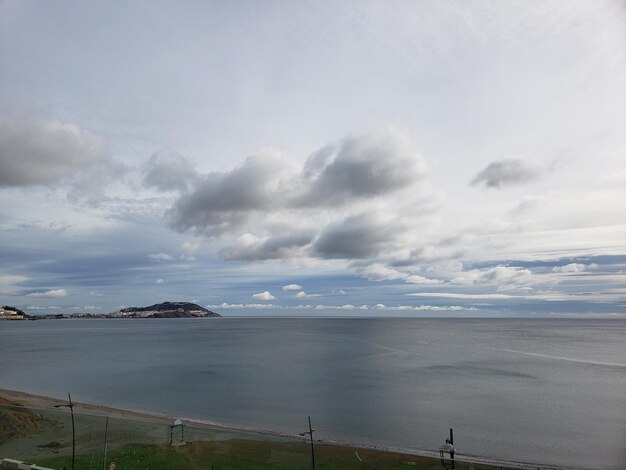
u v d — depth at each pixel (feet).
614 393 169.17
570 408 143.02
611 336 568.00
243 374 214.90
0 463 48.06
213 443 61.31
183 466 53.11
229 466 53.88
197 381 192.75
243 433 66.44
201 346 400.67
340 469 54.85
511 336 559.79
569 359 288.71
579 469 84.48
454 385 184.55
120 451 56.95
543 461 91.25
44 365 255.09
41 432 63.10
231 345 413.39
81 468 51.60
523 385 185.88
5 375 212.84
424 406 144.36
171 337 555.69
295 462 56.85
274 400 151.84
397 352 335.67
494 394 165.27
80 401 144.97
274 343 438.81
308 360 279.69
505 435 111.14
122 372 223.92
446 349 363.97
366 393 165.17
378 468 56.03
